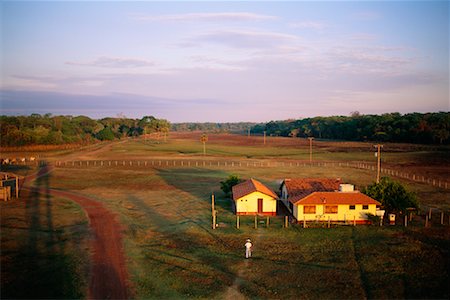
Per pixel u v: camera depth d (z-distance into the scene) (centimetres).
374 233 3616
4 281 2477
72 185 6438
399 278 2542
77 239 3406
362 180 6850
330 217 4075
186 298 2309
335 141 18412
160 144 17375
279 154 12388
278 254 3081
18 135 13700
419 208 4331
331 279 2564
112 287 2436
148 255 3044
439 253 3006
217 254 3088
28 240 3331
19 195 5444
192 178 7294
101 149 14288
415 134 14900
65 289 2389
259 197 4506
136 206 4878
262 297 2320
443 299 2220
